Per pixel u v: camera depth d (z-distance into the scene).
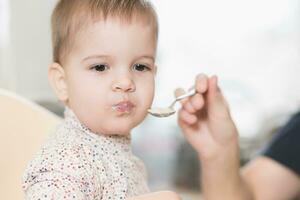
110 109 0.78
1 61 1.47
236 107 2.42
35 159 0.74
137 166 0.88
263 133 2.30
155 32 0.83
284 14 2.41
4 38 1.48
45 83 1.57
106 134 0.81
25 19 1.55
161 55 2.34
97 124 0.79
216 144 1.03
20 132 0.97
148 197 0.72
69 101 0.81
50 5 1.56
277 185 1.21
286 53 2.44
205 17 2.39
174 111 0.84
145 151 2.37
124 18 0.78
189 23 2.37
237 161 1.06
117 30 0.78
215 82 0.99
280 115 2.34
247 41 2.42
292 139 1.23
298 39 2.42
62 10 0.81
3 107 0.97
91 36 0.77
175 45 2.37
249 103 2.42
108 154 0.80
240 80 2.46
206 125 1.03
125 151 0.85
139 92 0.80
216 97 1.00
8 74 1.48
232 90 2.44
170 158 2.38
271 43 2.44
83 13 0.78
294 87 2.46
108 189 0.77
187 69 2.38
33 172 0.72
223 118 1.01
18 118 0.97
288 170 1.21
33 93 1.55
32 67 1.56
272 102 2.43
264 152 1.27
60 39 0.81
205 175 1.07
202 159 1.05
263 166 1.24
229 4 2.39
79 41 0.78
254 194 1.18
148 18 0.81
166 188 2.32
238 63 2.46
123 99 0.78
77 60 0.79
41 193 0.70
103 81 0.78
